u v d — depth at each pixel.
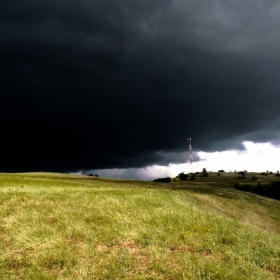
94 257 9.67
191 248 10.88
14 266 9.09
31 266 8.96
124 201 21.23
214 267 8.65
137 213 16.48
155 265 8.78
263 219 42.44
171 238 11.65
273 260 9.95
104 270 8.55
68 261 9.23
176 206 21.11
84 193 26.39
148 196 25.66
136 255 9.99
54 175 98.06
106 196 24.12
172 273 8.30
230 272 8.33
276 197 165.75
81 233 12.23
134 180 88.44
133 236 11.77
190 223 14.59
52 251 10.07
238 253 10.46
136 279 7.98
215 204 41.38
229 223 15.73
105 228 13.02
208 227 13.83
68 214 15.84
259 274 8.45
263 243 12.12
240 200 50.31
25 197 21.95
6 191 25.72
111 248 10.78
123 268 8.62
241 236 12.87
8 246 10.82
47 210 17.11
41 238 11.45
